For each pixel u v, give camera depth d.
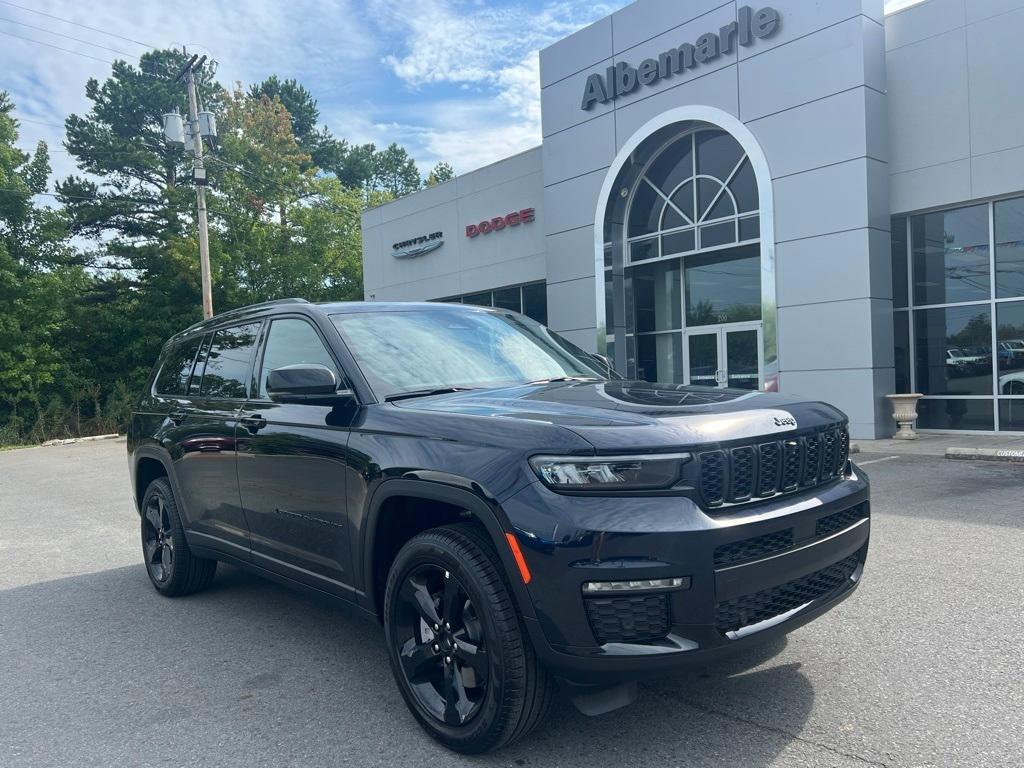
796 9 13.06
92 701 3.63
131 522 8.64
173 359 5.48
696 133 15.35
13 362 27.34
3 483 13.84
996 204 12.45
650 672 2.57
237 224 38.16
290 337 4.14
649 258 16.38
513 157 19.98
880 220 12.68
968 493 7.76
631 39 15.71
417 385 3.63
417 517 3.36
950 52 12.38
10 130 30.72
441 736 3.01
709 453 2.70
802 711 3.18
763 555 2.74
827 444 3.18
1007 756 2.77
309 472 3.66
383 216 24.56
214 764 2.98
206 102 44.56
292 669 3.92
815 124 12.94
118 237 37.47
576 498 2.61
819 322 13.00
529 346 4.36
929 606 4.42
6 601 5.43
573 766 2.82
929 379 13.36
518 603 2.67
